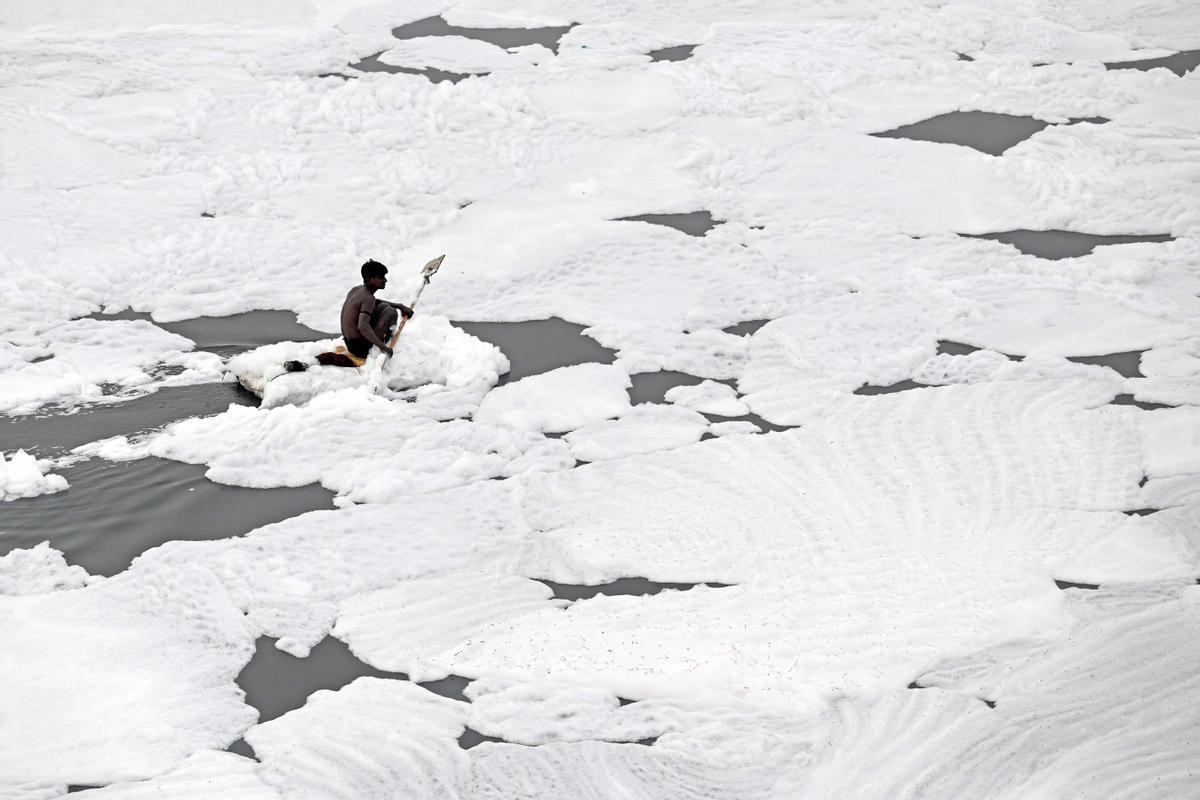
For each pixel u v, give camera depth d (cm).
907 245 4928
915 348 4169
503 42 6981
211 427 3703
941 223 5122
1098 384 3916
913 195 5344
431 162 5584
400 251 4900
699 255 4850
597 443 3675
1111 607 2878
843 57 6694
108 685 2678
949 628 2827
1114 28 7181
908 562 3069
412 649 2825
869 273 4719
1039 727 2517
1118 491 3356
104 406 3862
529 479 3494
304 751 2509
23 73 6212
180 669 2739
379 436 3700
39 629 2848
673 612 2927
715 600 2964
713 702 2647
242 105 6031
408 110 5956
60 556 3144
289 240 4925
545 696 2666
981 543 3136
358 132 5825
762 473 3481
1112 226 5066
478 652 2812
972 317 4378
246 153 5597
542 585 3050
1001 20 7144
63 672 2709
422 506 3369
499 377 4088
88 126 5697
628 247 4903
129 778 2427
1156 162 5534
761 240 4994
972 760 2433
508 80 6347
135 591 2998
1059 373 3988
